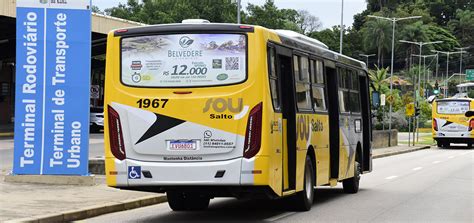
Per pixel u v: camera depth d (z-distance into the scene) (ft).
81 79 51.65
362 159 59.52
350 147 54.39
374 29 544.62
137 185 36.32
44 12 51.31
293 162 40.42
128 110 36.58
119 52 37.09
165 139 36.01
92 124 159.43
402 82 462.60
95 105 189.88
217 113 35.55
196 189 36.29
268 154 35.42
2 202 41.55
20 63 51.42
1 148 96.37
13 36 149.18
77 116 51.70
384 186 63.00
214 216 41.22
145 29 36.81
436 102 159.12
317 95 46.19
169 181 35.83
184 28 36.32
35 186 50.14
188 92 35.94
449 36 619.26
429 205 47.47
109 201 43.73
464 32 651.66
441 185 64.03
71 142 51.70
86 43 51.62
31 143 51.62
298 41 42.45
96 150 97.86
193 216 41.16
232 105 35.45
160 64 36.47
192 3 361.30
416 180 70.08
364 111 61.46
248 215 41.65
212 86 35.78
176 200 43.29
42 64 51.49
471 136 155.43
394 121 267.80
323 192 57.36
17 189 48.11
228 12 353.72
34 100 51.57
